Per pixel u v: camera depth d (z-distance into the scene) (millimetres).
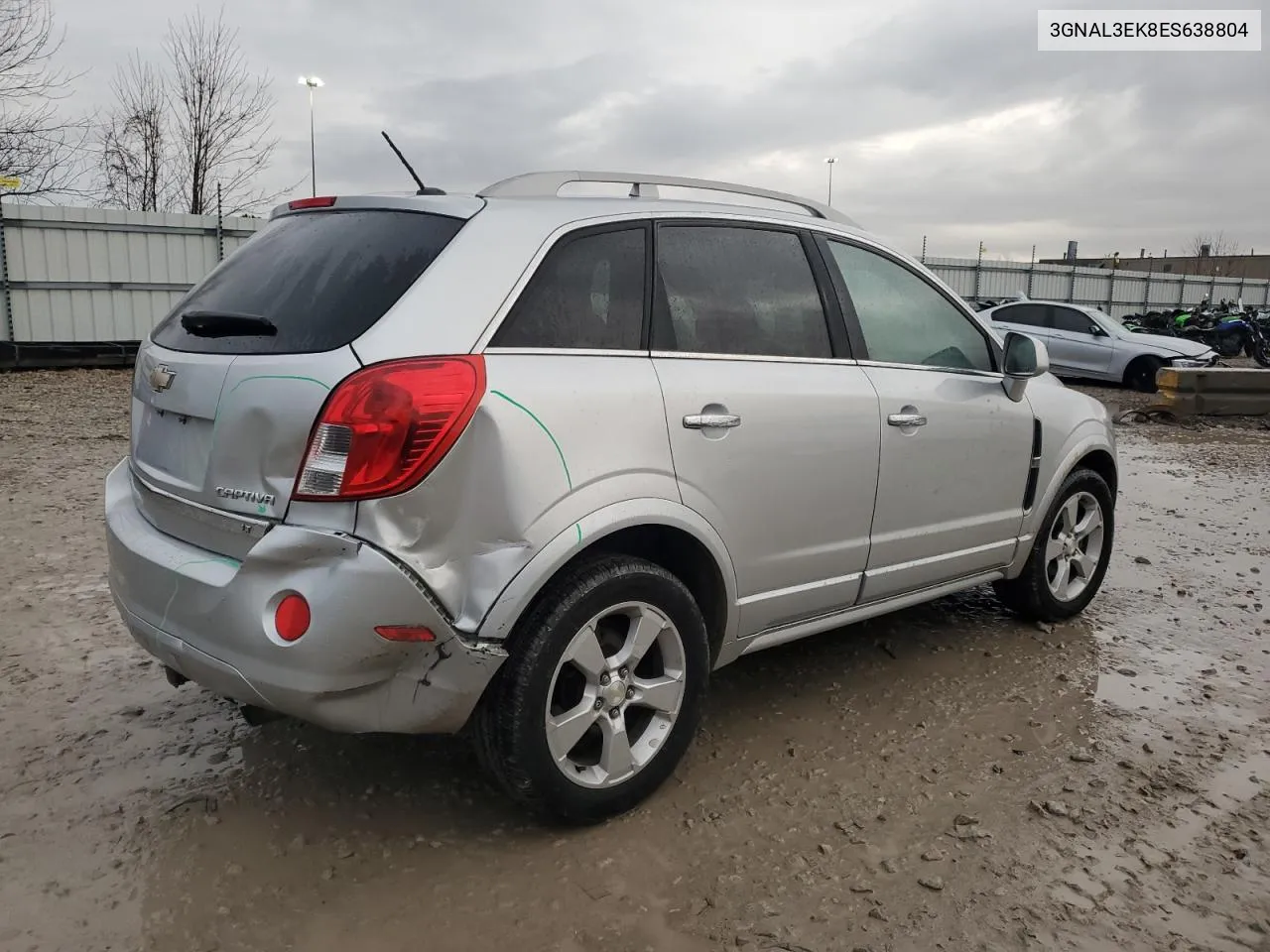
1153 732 3441
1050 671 3967
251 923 2324
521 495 2422
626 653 2713
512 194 2834
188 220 17125
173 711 3430
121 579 2723
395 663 2354
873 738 3346
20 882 2453
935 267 26891
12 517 5883
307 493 2299
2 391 12188
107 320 16656
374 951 2240
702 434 2842
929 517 3646
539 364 2533
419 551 2320
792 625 3316
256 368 2436
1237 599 5000
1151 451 10281
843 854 2650
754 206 3357
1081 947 2299
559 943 2277
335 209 2926
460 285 2480
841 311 3426
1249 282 34656
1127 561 5707
